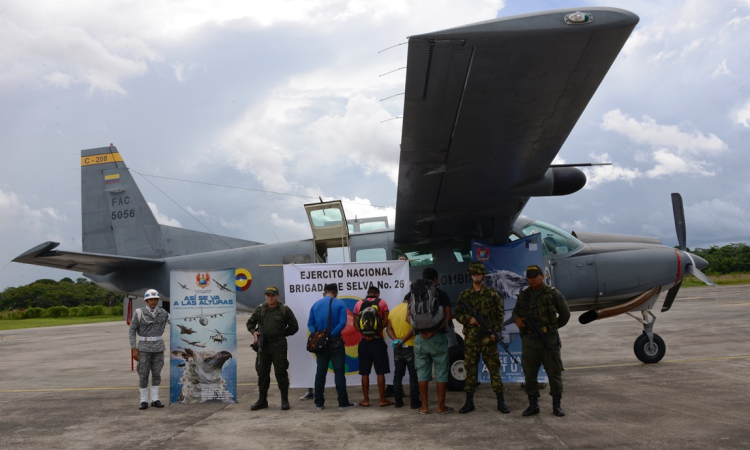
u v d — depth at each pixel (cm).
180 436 616
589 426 590
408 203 855
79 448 577
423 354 689
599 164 941
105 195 1330
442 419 658
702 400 684
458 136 646
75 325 3978
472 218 923
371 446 551
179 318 810
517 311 665
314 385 803
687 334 1434
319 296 826
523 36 459
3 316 5609
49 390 979
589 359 1106
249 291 1101
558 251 988
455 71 509
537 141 670
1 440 618
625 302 1016
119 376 1141
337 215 991
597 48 481
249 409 758
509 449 521
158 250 1286
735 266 5916
